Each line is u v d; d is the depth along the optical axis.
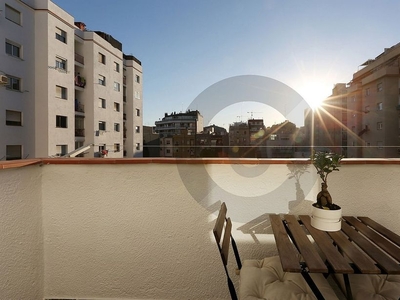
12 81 13.95
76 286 1.65
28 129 14.91
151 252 1.63
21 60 14.33
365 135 22.36
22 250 1.39
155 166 1.60
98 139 20.97
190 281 1.64
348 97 24.59
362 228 1.40
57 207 1.60
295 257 1.06
